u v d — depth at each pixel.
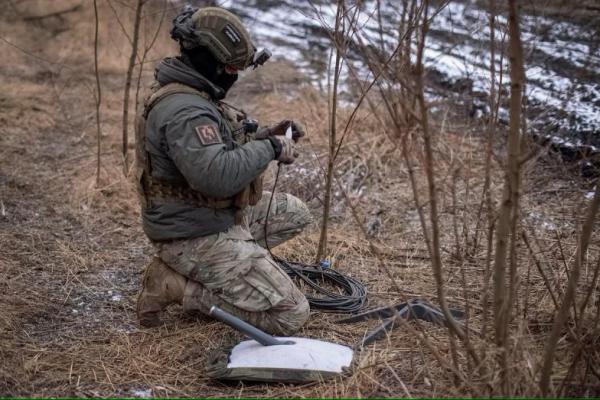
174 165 3.25
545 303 3.64
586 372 2.95
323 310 3.79
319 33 8.95
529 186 5.08
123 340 3.52
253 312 3.40
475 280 4.06
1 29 8.59
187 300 3.45
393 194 5.18
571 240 4.36
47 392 3.10
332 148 4.07
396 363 3.24
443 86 6.61
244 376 3.09
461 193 5.02
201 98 3.21
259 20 9.66
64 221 4.93
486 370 2.85
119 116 6.82
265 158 3.25
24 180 5.49
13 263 4.30
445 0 5.30
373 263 4.34
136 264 4.41
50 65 8.06
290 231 3.95
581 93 5.80
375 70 3.64
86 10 8.76
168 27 8.02
